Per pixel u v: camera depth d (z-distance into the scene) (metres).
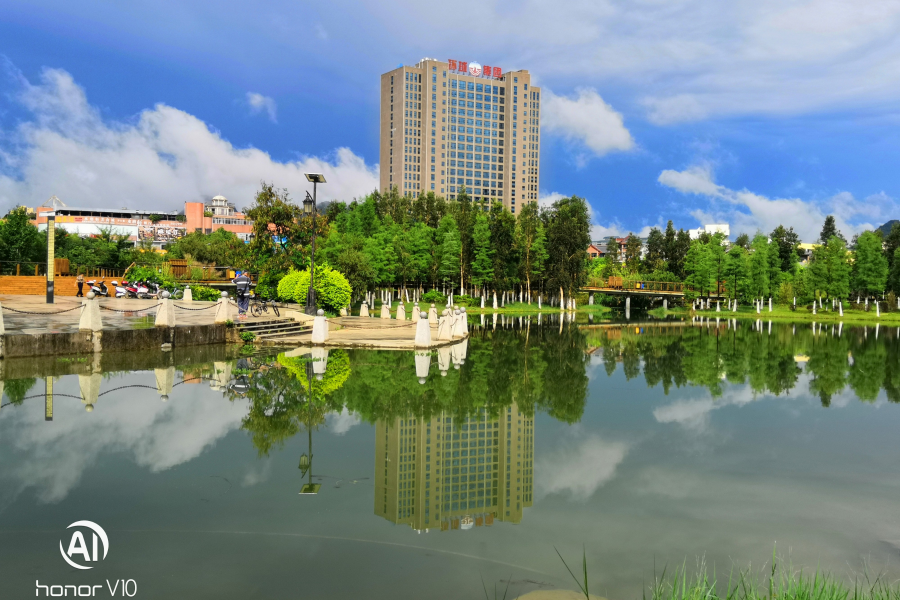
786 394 16.36
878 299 88.00
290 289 36.50
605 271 105.19
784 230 100.69
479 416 12.34
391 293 79.38
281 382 15.45
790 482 8.46
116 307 30.09
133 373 15.99
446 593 4.96
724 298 90.62
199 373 16.45
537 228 82.44
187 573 5.20
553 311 80.06
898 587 5.32
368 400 13.46
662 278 98.56
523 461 9.38
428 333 25.06
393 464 8.70
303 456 8.94
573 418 12.66
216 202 147.25
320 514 6.70
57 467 8.02
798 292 84.25
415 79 168.88
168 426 10.41
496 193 179.00
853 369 22.38
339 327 33.91
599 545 6.19
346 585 5.07
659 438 11.05
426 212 97.00
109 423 10.42
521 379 18.14
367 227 81.06
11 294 37.50
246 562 5.45
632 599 4.97
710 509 7.35
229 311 31.52
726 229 158.00
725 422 12.55
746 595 5.01
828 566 5.81
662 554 6.00
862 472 8.98
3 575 5.06
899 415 13.47
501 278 79.50
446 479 8.31
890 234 90.44
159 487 7.38
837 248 74.81
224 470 8.12
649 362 24.28
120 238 74.38
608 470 8.95
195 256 77.44
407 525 6.48
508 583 5.23
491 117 177.50
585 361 24.12
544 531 6.54
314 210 32.72
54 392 12.97
